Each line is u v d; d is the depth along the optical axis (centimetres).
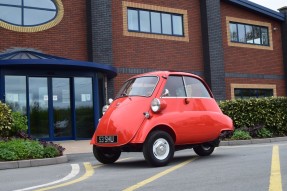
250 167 771
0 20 1633
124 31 1897
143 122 840
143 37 1950
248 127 1588
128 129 836
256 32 2423
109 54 1797
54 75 1605
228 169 760
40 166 980
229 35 2272
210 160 926
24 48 1659
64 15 1772
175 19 2089
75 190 616
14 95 1533
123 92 940
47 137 1582
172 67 2031
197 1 2167
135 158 1058
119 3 1898
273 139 1535
